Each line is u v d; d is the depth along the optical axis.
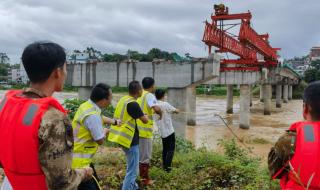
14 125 2.25
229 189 6.14
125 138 5.78
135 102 5.82
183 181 6.48
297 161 2.45
